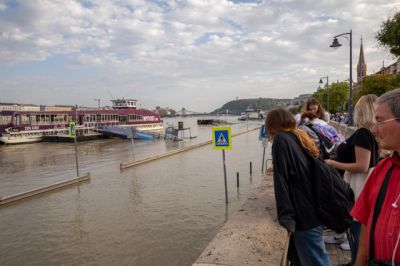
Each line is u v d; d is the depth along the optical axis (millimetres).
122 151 42938
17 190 21203
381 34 18047
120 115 73375
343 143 3975
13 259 10961
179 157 34344
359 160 3588
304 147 3035
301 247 3041
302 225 2957
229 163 29219
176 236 12281
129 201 17281
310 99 6246
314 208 2957
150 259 10523
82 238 12438
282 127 3146
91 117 67375
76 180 22188
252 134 70062
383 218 1810
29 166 31844
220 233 3549
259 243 3234
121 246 11609
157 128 84875
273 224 3723
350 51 25750
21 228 13773
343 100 75188
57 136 57375
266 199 4770
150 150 43594
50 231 13375
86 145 52531
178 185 20656
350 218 3008
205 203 16266
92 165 30875
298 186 2949
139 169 27312
